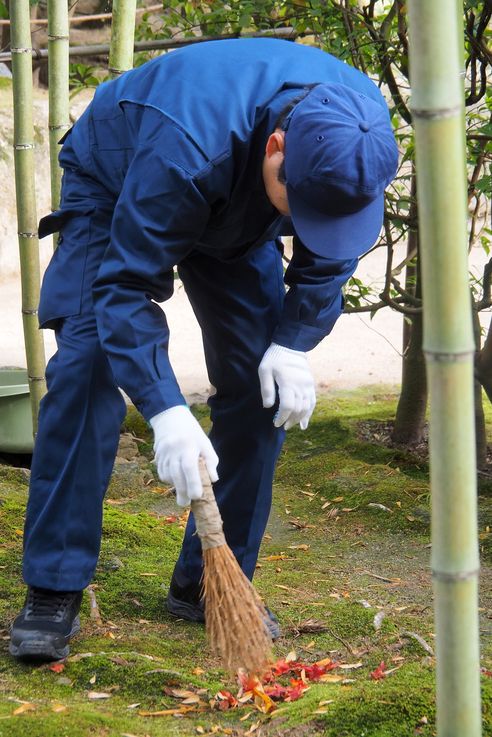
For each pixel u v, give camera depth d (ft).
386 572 9.48
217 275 7.07
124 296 5.99
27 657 6.80
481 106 11.81
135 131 6.35
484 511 10.87
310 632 7.76
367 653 7.36
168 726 5.97
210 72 6.15
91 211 6.79
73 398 6.69
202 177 5.85
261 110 6.06
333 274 6.86
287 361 6.80
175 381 5.96
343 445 13.33
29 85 10.02
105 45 12.44
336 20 11.41
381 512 11.05
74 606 7.03
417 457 12.91
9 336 19.43
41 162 26.45
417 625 7.91
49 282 6.89
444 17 3.56
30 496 6.93
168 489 12.00
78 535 6.85
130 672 6.70
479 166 11.96
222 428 7.47
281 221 6.84
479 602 8.61
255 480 7.52
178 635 7.66
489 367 11.69
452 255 3.70
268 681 6.72
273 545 10.36
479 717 4.10
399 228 11.42
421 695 6.07
